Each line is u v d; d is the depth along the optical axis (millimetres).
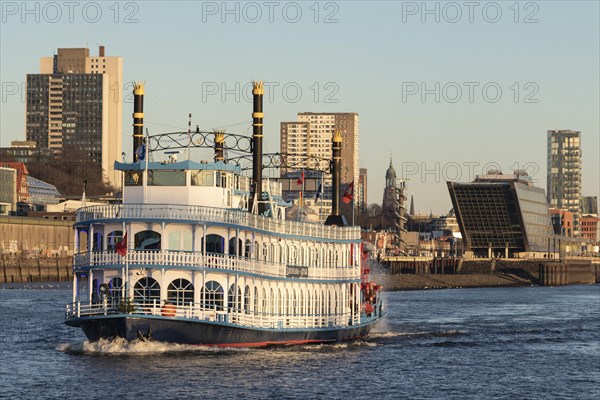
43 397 179250
